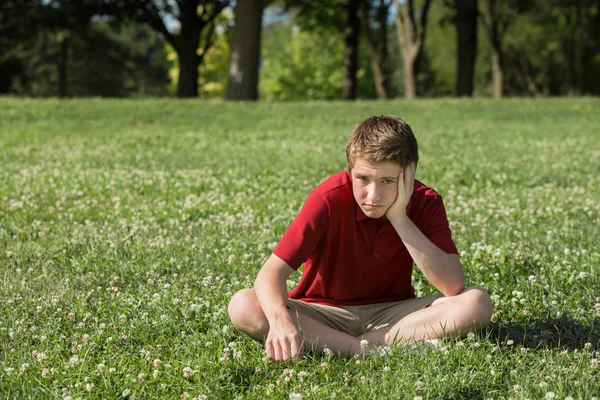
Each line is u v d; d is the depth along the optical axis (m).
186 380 2.88
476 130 16.48
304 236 3.13
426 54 60.81
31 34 35.44
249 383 2.91
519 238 5.43
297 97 60.25
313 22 36.94
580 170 9.74
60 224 6.04
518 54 54.19
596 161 10.65
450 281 3.11
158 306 3.81
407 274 3.39
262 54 63.12
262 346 3.24
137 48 79.19
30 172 9.39
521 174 9.30
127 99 22.31
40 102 20.23
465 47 29.38
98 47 56.19
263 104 21.59
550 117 19.41
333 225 3.17
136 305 3.86
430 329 3.12
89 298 4.03
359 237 3.17
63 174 9.21
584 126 17.31
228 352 3.12
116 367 3.04
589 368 2.91
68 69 58.91
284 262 3.12
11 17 33.25
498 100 23.31
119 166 10.22
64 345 3.31
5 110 18.44
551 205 6.95
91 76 60.75
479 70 56.66
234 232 5.70
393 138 2.92
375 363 3.00
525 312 3.61
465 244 5.21
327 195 3.15
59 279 4.45
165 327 3.52
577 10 45.25
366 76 59.34
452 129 16.91
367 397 2.69
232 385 2.83
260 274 3.15
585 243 5.25
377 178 2.97
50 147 12.73
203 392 2.76
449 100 23.36
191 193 7.86
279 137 15.05
